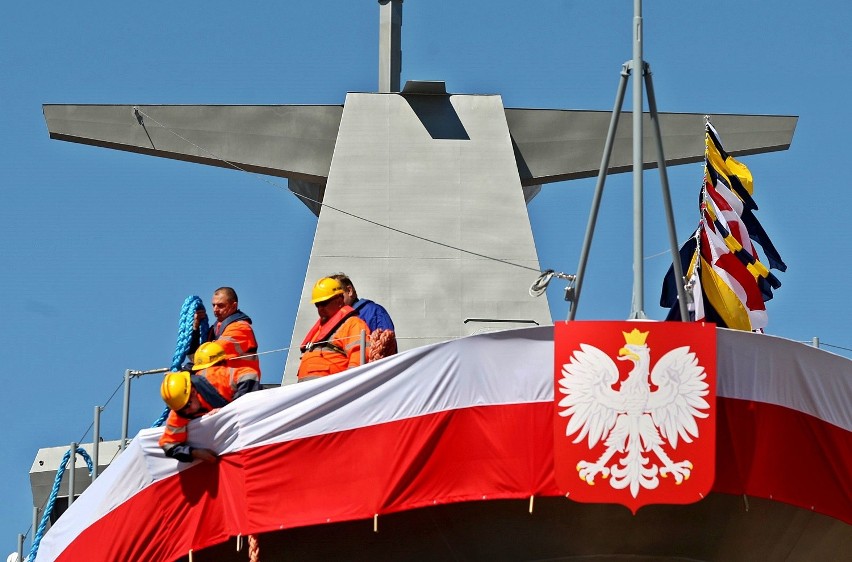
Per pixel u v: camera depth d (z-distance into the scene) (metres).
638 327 27.58
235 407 28.80
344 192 38.66
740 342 28.09
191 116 38.72
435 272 38.28
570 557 29.36
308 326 37.53
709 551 29.27
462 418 28.16
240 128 38.97
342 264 38.22
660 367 27.45
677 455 27.20
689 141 39.28
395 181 38.81
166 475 29.30
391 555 29.42
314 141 39.19
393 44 40.25
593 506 28.84
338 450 28.38
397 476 28.11
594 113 39.75
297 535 29.39
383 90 39.94
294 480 28.41
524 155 39.56
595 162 39.47
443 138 39.22
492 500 28.88
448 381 28.27
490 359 28.27
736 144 39.19
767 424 27.95
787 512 28.81
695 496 27.11
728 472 27.81
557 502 28.81
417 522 29.19
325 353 30.17
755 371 28.06
